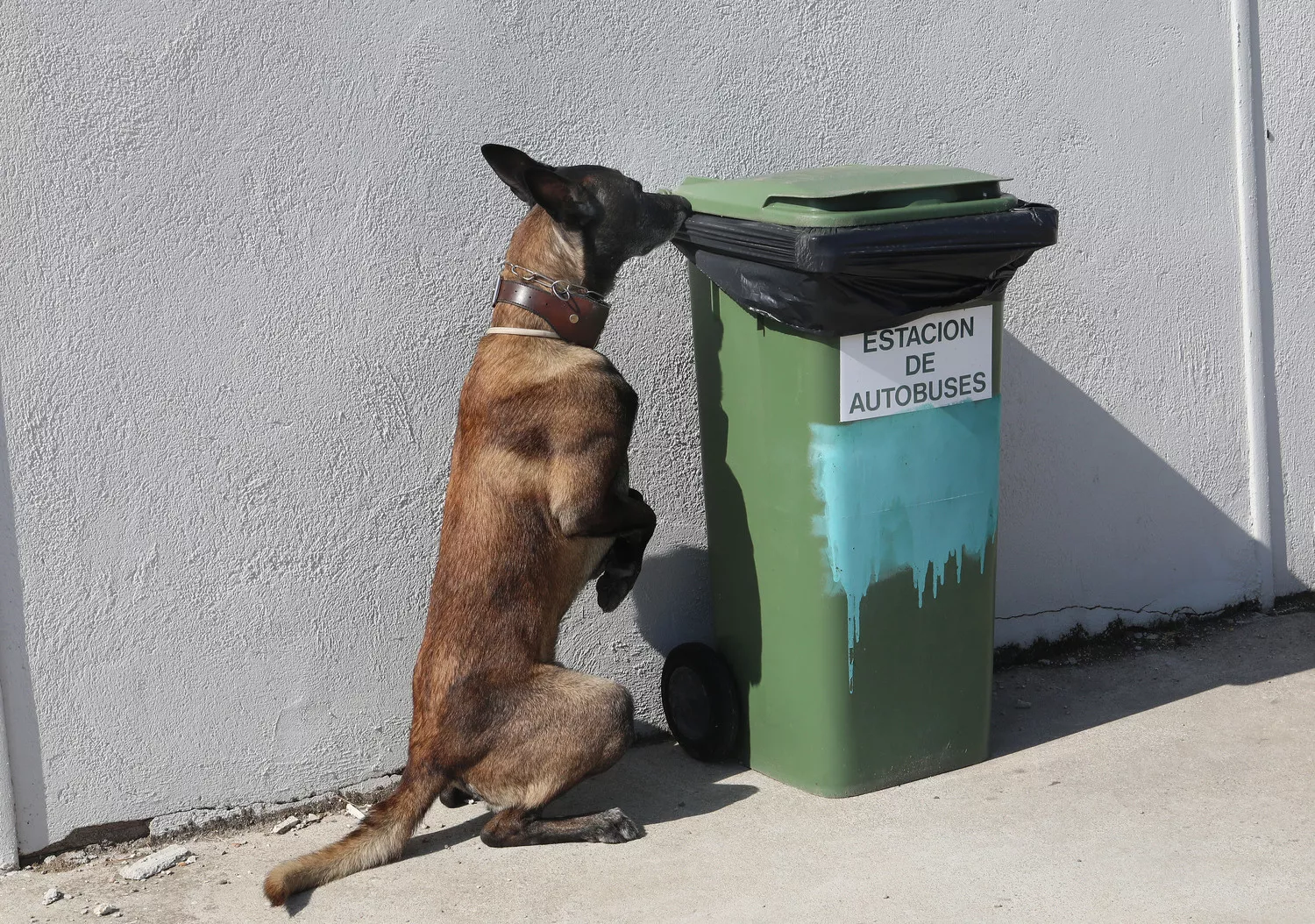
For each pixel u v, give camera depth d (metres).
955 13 4.94
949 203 3.92
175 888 3.86
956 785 4.28
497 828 4.00
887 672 4.18
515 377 3.94
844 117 4.84
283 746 4.32
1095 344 5.39
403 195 4.23
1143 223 5.39
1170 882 3.59
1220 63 5.44
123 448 3.98
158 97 3.88
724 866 3.81
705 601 4.87
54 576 3.95
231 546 4.16
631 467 4.67
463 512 3.99
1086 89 5.21
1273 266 5.68
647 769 4.57
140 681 4.10
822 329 3.88
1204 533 5.74
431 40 4.19
